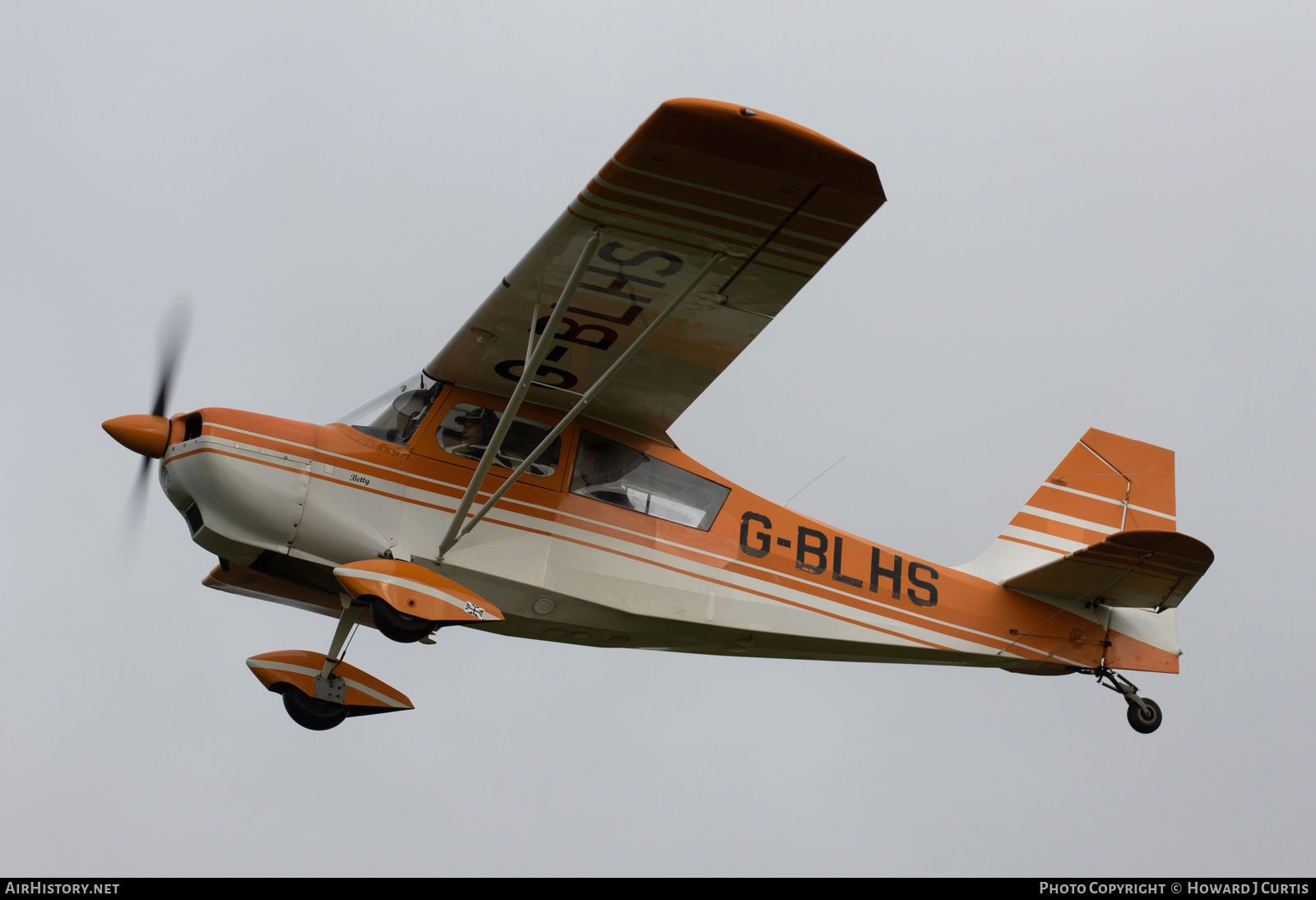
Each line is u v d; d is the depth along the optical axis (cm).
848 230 2075
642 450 2827
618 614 2714
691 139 1866
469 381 2695
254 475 2484
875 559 3030
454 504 2609
